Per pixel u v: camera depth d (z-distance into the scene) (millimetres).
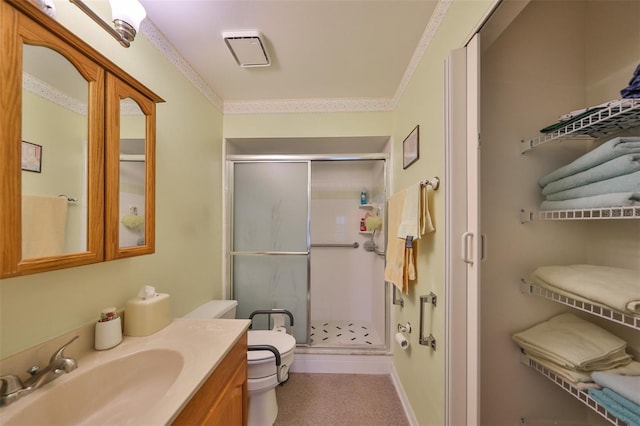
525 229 953
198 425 695
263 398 1458
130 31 804
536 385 956
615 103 653
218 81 1746
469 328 924
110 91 778
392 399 1683
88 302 850
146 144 951
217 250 1919
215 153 1894
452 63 929
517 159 957
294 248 2076
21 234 555
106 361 771
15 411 578
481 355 951
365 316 2863
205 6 1112
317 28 1246
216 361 770
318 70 1612
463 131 934
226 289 2020
